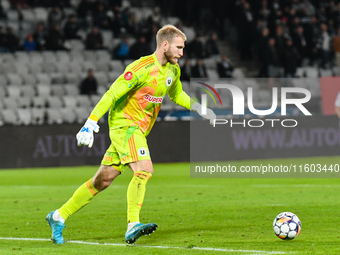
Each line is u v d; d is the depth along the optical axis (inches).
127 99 765.3
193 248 736.3
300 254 689.0
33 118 2746.1
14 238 848.9
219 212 1114.1
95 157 2397.9
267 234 849.5
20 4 3481.8
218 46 3715.6
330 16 3715.6
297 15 3577.8
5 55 3051.2
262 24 3351.4
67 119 2797.7
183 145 2493.8
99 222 1010.7
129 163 761.6
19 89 2886.3
